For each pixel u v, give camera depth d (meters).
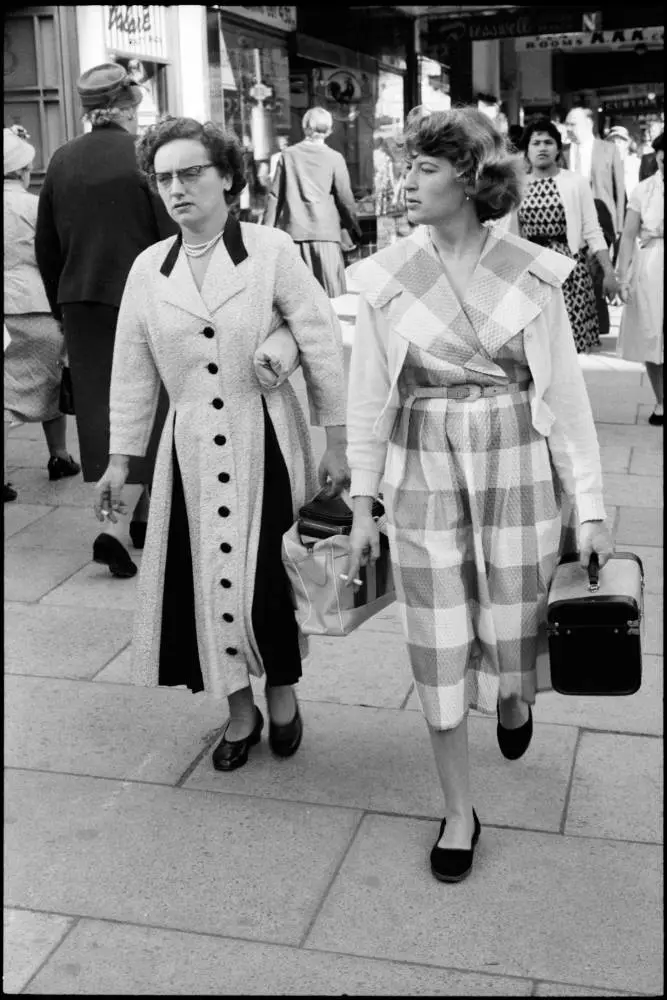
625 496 6.16
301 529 3.36
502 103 22.95
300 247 10.42
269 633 3.42
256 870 3.09
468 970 2.70
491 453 2.92
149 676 3.51
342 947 2.78
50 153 9.33
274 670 3.44
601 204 10.53
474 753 3.64
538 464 2.97
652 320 7.48
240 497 3.36
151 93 10.41
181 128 3.21
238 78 12.03
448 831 3.06
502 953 2.75
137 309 3.36
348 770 3.58
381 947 2.78
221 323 3.27
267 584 3.39
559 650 2.93
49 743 3.78
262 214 12.76
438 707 2.99
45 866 3.12
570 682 2.94
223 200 3.32
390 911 2.91
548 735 3.74
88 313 5.20
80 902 2.97
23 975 2.70
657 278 7.44
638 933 2.81
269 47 12.74
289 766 3.60
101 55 9.47
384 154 16.12
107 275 5.15
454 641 2.99
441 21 16.84
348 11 14.70
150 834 3.26
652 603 4.77
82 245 5.15
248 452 3.35
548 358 2.90
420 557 2.98
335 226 10.48
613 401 8.41
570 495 3.02
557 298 2.91
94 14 9.38
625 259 7.60
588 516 2.97
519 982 2.65
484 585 3.00
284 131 13.31
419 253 2.93
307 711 3.96
